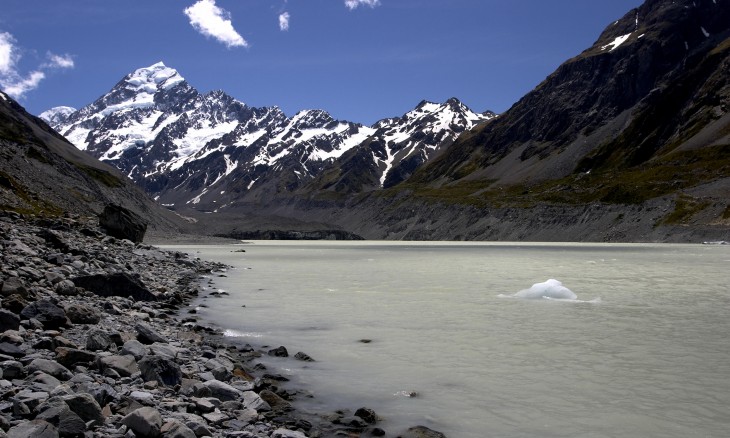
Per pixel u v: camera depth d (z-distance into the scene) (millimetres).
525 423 12367
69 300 22078
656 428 12000
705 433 11688
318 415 12781
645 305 31188
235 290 38406
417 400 14023
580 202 197750
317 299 33625
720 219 141875
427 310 29078
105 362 13188
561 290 34375
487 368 17125
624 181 199750
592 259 80062
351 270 60062
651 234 153000
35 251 30812
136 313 22469
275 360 18047
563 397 14211
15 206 85375
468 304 31547
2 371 11562
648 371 16719
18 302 17562
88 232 52188
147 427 9609
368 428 11977
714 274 52438
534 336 22141
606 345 20406
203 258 83625
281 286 41438
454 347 20109
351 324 24812
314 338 21703
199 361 15891
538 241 191375
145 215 189625
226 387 13094
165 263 48938
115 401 11156
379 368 17125
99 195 155250
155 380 12781
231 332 22734
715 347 20016
